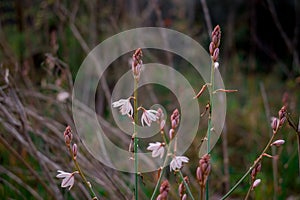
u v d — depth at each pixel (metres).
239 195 1.93
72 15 2.37
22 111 1.52
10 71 1.85
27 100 1.94
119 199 1.58
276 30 4.21
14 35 2.58
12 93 1.55
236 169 2.18
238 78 3.22
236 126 2.55
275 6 4.23
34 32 2.65
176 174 1.27
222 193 1.92
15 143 1.90
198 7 3.90
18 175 1.73
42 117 1.71
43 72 2.42
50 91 2.02
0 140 1.50
